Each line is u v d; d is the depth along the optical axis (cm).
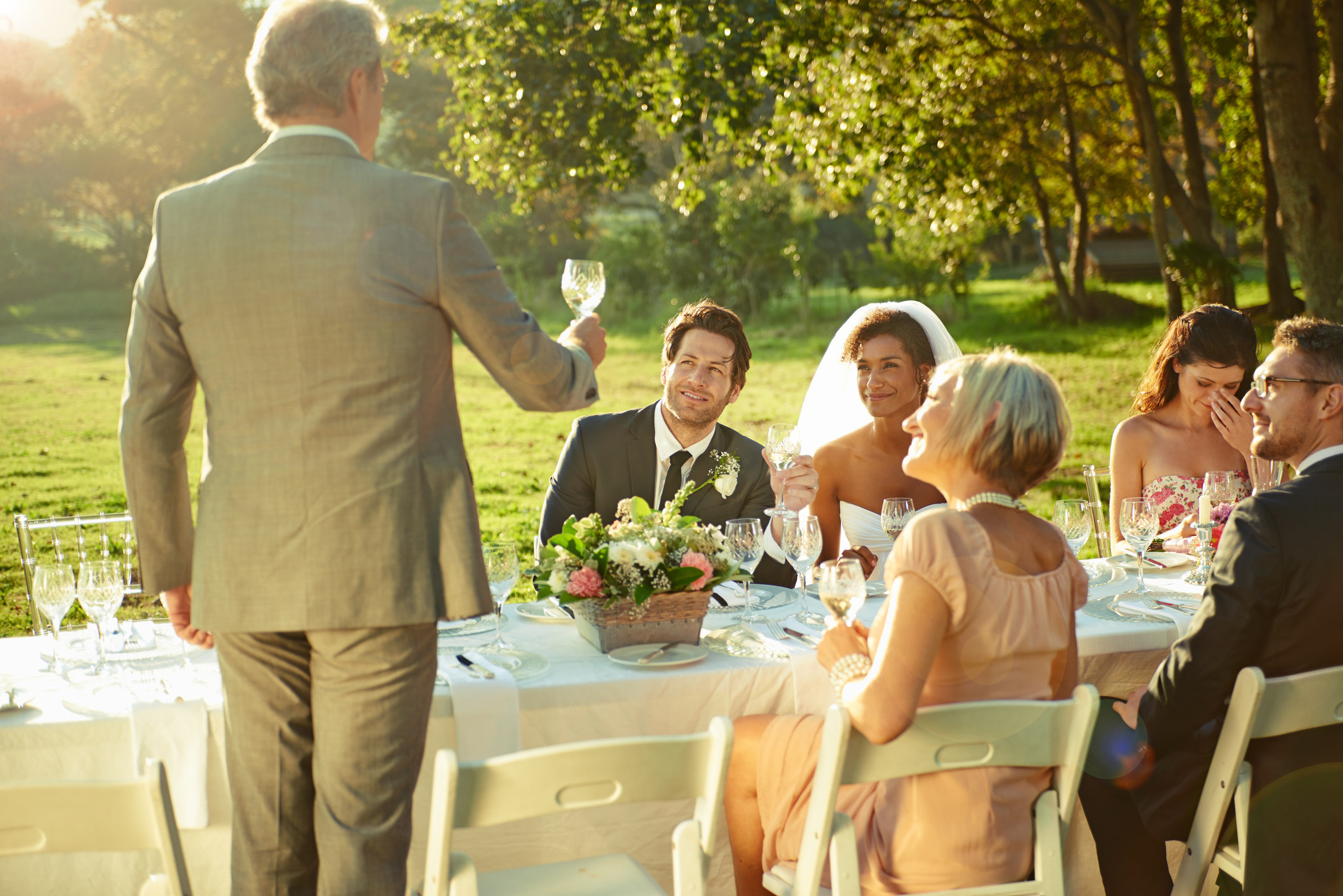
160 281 171
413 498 169
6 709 195
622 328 2220
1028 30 1416
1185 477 337
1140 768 224
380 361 167
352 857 171
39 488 916
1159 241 1313
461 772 151
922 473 201
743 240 2198
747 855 220
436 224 172
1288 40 1035
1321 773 202
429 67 2834
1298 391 217
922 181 1320
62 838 148
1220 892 237
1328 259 1030
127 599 343
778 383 1438
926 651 176
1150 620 251
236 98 2941
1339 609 201
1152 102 1335
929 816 184
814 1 1102
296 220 165
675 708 215
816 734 207
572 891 189
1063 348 1667
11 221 2847
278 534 165
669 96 1131
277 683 174
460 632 240
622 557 221
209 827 200
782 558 296
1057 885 184
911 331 322
